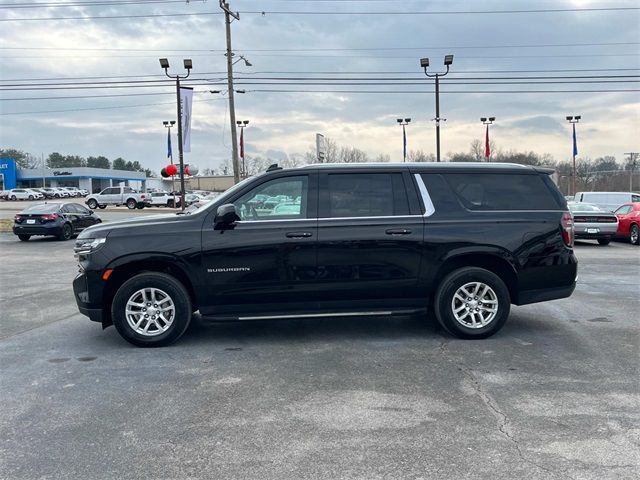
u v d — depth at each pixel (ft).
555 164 224.12
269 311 19.94
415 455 11.40
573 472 10.66
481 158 209.67
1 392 15.29
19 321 24.25
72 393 15.17
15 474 10.77
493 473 10.64
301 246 19.43
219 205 19.80
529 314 24.63
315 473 10.71
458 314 20.30
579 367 17.07
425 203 20.15
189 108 100.58
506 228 20.12
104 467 11.03
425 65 98.43
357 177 20.22
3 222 96.02
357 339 20.57
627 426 12.72
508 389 15.16
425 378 16.12
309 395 14.84
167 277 19.52
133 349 19.54
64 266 44.32
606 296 28.86
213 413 13.69
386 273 19.80
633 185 193.67
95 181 318.45
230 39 99.55
